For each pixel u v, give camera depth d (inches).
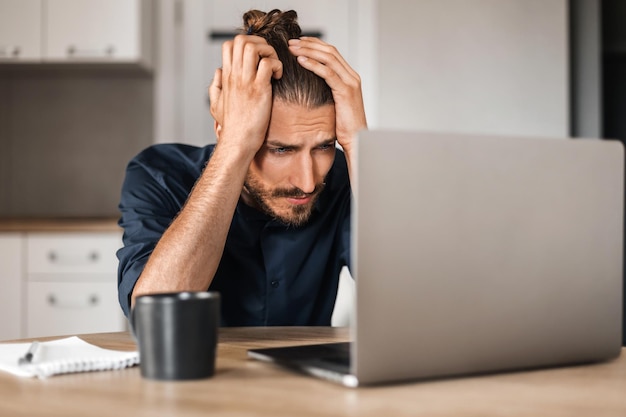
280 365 36.6
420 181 31.8
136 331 33.9
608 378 34.0
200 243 49.5
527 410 28.1
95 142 158.7
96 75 158.1
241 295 62.7
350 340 46.4
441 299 32.4
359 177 30.8
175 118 157.3
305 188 54.2
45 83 158.7
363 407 28.3
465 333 33.1
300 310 64.7
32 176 158.7
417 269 31.9
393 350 31.6
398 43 144.0
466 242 32.9
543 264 34.9
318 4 156.6
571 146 35.6
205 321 33.2
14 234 129.1
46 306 128.6
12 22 142.9
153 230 59.6
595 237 36.4
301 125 53.2
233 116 51.9
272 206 55.8
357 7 156.1
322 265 64.7
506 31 142.7
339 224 66.1
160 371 33.0
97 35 142.9
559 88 142.7
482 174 33.2
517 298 34.3
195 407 28.3
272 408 28.1
